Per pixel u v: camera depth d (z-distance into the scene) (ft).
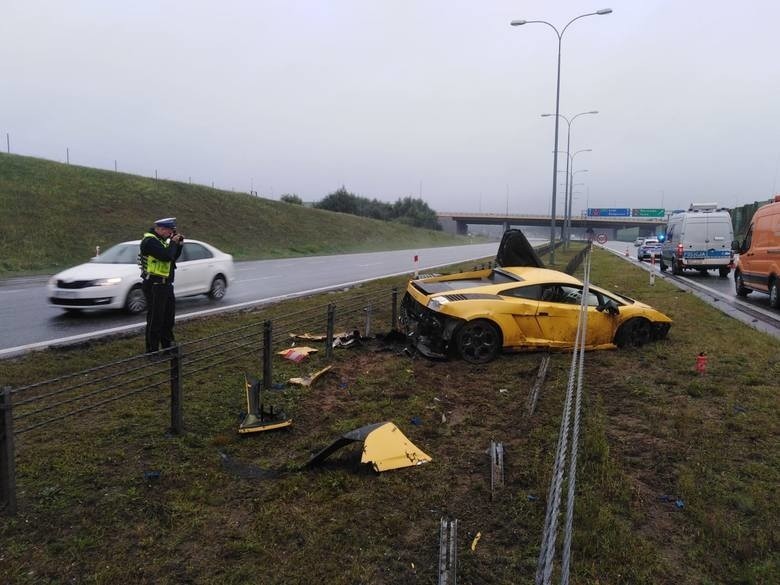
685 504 12.50
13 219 83.51
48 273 69.10
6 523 11.36
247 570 10.11
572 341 26.66
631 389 20.79
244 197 156.97
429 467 14.49
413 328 27.50
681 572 10.21
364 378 22.26
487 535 11.44
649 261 117.08
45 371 22.39
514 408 19.11
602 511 11.98
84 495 12.54
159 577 9.92
